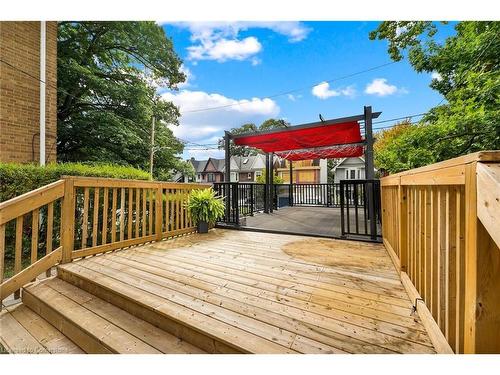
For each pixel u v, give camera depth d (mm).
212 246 3350
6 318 2027
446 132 3629
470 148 3639
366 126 4172
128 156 9555
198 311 1615
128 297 1819
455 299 1121
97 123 8328
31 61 5074
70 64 7711
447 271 1154
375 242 3467
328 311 1612
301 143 6543
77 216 3689
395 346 1275
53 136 5484
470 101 3395
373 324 1463
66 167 3900
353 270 2375
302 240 3719
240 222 5062
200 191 4438
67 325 1781
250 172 28344
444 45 4645
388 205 2959
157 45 10172
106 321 1726
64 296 2100
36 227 2367
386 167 5969
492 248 797
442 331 1215
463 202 1004
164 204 4148
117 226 4004
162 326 1623
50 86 5434
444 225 1253
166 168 12586
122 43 9344
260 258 2777
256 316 1556
